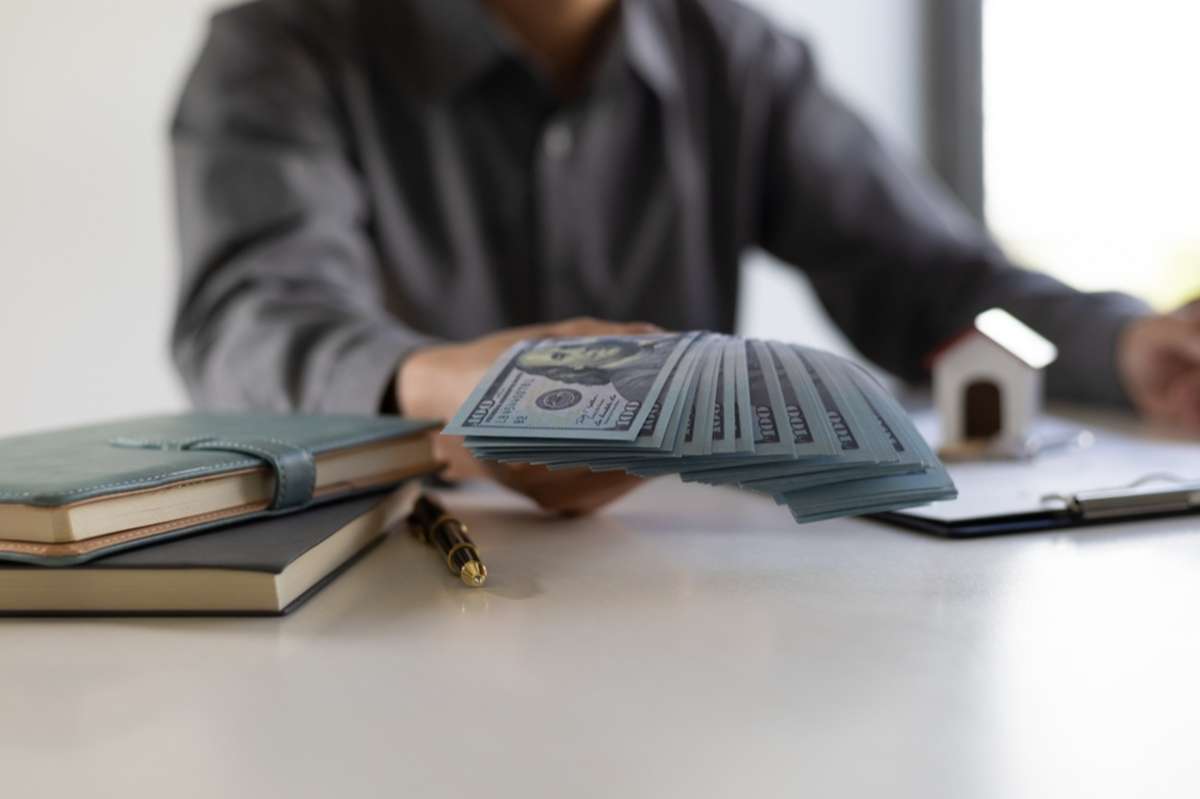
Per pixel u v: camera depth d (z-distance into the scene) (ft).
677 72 5.30
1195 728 1.07
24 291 6.45
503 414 1.83
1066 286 4.30
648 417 1.77
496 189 4.95
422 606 1.62
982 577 1.69
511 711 1.17
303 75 4.66
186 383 3.81
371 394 2.76
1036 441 2.83
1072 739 1.05
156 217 6.66
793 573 1.74
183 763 1.06
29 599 1.60
